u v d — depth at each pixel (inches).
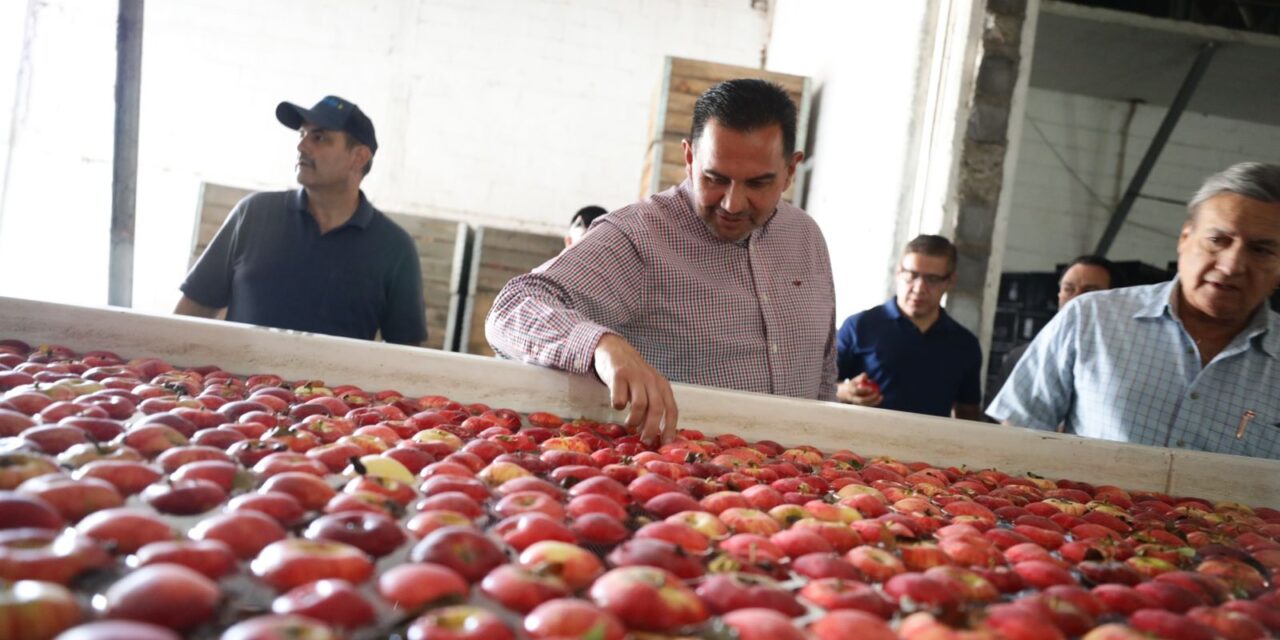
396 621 24.2
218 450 39.4
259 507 31.8
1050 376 86.8
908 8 178.4
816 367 81.2
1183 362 80.3
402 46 299.7
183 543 26.3
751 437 66.4
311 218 106.3
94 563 24.5
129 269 91.7
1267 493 68.5
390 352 66.0
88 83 294.2
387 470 39.7
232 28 292.8
